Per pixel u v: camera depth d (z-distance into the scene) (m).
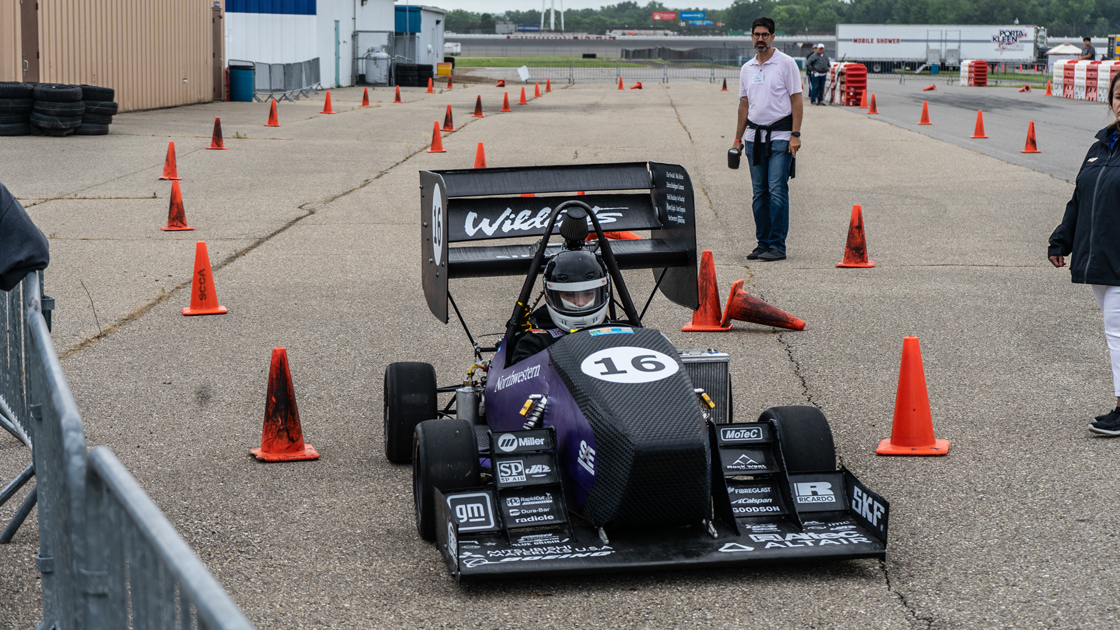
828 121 28.23
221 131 21.59
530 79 56.66
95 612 3.00
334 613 4.23
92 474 2.92
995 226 13.57
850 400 7.07
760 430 4.86
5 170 17.39
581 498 4.57
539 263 5.51
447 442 4.86
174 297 9.94
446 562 4.57
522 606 4.27
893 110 32.44
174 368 7.77
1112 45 65.56
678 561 4.33
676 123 26.88
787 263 11.52
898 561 4.69
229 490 5.56
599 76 61.88
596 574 4.57
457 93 41.97
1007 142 22.72
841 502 4.79
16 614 4.26
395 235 13.05
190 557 2.24
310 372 7.71
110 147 20.33
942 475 5.75
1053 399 7.08
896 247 12.37
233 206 14.92
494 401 5.41
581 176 6.62
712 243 12.62
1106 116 29.64
